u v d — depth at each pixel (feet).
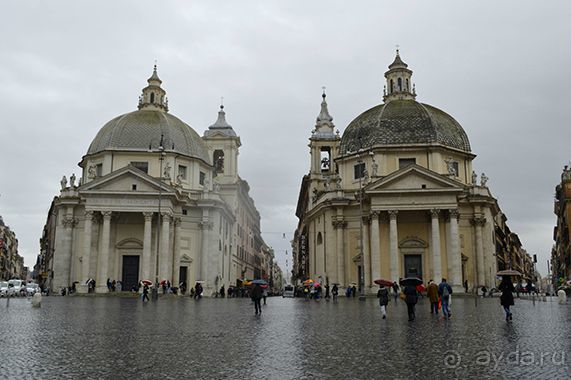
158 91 204.74
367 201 166.81
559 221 302.66
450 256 157.07
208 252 181.78
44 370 29.35
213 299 152.25
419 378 27.25
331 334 47.85
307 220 202.90
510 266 347.77
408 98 192.85
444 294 68.85
